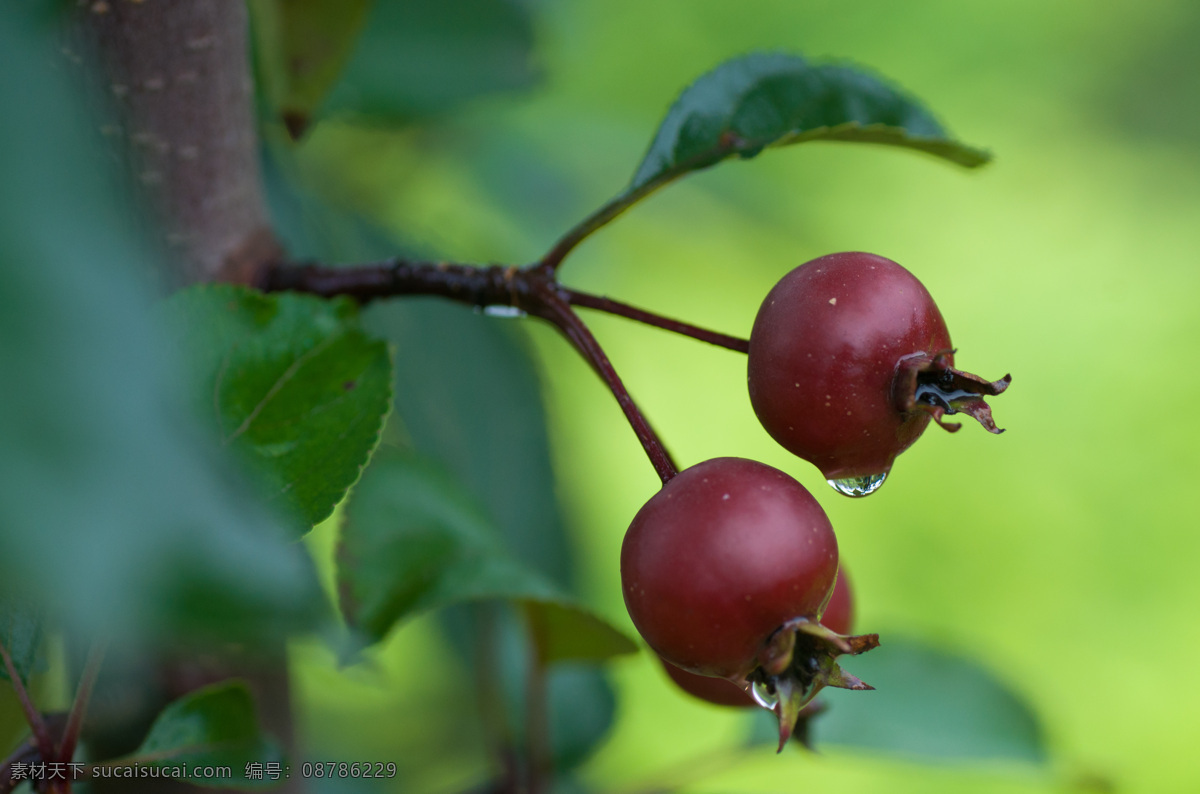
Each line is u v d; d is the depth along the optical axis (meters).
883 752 0.40
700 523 0.32
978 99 0.96
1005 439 0.90
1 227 0.19
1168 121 0.98
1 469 0.17
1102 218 0.96
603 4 0.62
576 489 0.46
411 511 0.36
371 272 0.35
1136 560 0.84
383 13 0.41
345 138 0.45
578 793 0.40
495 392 0.43
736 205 0.52
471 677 0.42
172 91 0.34
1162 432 0.88
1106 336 0.93
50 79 0.21
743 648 0.32
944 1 0.92
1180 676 0.79
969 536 0.86
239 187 0.35
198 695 0.34
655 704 0.70
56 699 0.35
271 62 0.36
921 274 0.95
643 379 0.84
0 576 0.17
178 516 0.19
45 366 0.18
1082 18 0.99
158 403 0.19
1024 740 0.40
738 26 0.72
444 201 0.49
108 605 0.18
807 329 0.33
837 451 0.33
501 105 0.48
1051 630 0.82
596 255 0.51
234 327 0.33
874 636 0.32
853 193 0.86
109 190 0.22
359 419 0.33
